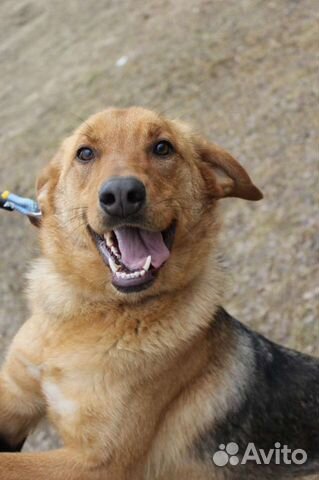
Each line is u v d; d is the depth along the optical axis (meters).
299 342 1.15
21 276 1.47
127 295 0.72
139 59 2.16
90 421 0.70
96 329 0.73
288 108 1.69
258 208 1.44
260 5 2.18
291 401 0.83
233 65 1.95
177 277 0.75
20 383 0.78
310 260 1.28
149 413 0.72
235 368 0.80
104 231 0.69
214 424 0.78
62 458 0.69
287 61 1.87
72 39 2.59
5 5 3.25
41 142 1.94
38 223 0.83
